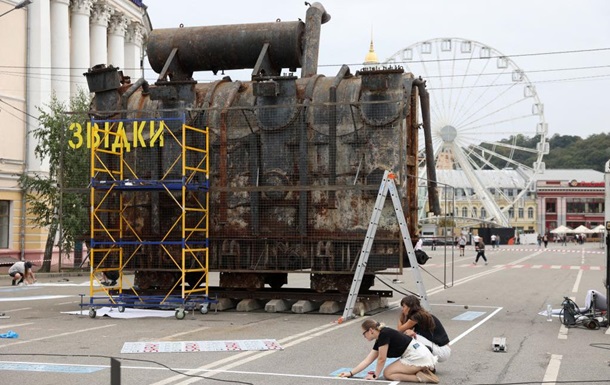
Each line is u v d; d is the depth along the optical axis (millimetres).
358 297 18141
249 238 18516
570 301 16141
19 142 42531
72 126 18891
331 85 18312
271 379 9961
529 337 14273
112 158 19750
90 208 18453
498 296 23703
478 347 13023
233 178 18781
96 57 53250
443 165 110500
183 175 17250
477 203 124125
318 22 20141
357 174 17750
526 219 151250
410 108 18625
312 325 15883
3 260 40062
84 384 9562
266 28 19969
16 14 42531
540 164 85312
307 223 18172
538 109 83875
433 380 9797
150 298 17828
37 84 43500
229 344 12875
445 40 84062
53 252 44781
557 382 9922
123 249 19531
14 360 11344
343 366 10984
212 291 19094
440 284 29734
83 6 50375
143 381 9758
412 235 18750
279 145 18516
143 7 60906
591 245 115188
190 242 17953
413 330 10953
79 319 17078
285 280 20469
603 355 12203
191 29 20484
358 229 17859
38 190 40094
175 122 19172
